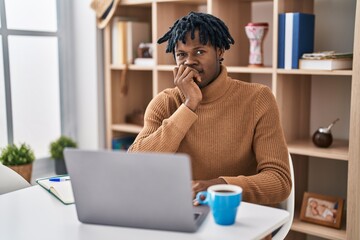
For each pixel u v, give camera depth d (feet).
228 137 5.25
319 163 8.55
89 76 10.02
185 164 3.31
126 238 3.47
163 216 3.52
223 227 3.63
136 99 10.45
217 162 5.27
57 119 10.29
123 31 9.55
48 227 3.74
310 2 8.16
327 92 8.32
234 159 5.25
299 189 8.41
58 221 3.87
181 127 4.98
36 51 9.75
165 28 9.06
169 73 9.31
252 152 5.36
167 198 3.46
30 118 9.78
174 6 9.19
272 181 4.75
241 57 8.88
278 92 7.69
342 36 8.02
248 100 5.31
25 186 5.96
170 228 3.56
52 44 10.02
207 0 8.25
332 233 7.39
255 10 8.87
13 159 8.27
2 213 4.09
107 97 9.92
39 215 4.03
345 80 8.09
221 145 5.25
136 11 10.09
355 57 6.66
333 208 7.64
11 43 9.32
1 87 9.21
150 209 3.54
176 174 3.36
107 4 9.39
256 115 5.24
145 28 9.84
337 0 8.00
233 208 3.63
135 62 9.59
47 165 10.03
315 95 8.48
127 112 10.31
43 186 4.86
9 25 9.25
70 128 10.43
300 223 7.79
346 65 7.32
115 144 9.96
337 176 8.38
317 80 8.42
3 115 9.30
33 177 9.61
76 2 10.02
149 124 5.52
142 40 9.80
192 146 5.28
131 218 3.62
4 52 9.14
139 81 10.44
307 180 8.70
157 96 5.79
